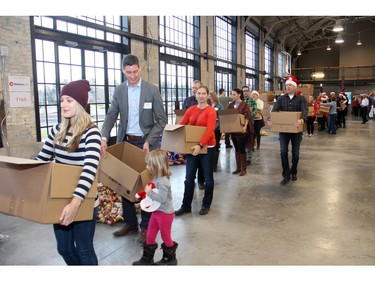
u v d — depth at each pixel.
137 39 7.47
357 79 23.09
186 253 2.55
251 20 15.82
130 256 2.51
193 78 10.62
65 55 5.79
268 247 2.66
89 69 6.39
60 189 1.50
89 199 1.65
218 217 3.34
